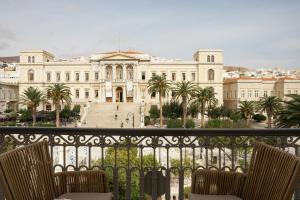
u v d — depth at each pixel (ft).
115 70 312.50
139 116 235.40
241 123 177.99
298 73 498.28
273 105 174.50
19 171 11.03
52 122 225.76
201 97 208.54
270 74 482.28
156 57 362.53
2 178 9.84
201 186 13.88
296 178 9.67
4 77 392.27
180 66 315.17
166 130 16.03
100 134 16.31
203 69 312.09
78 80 318.45
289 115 72.95
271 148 11.78
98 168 16.58
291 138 15.93
